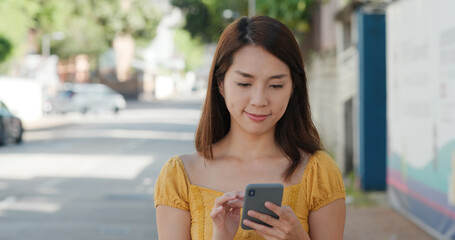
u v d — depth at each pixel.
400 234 6.64
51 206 8.68
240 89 1.94
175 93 94.62
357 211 7.96
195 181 2.05
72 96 37.62
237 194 1.83
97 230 7.16
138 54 74.81
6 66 32.84
